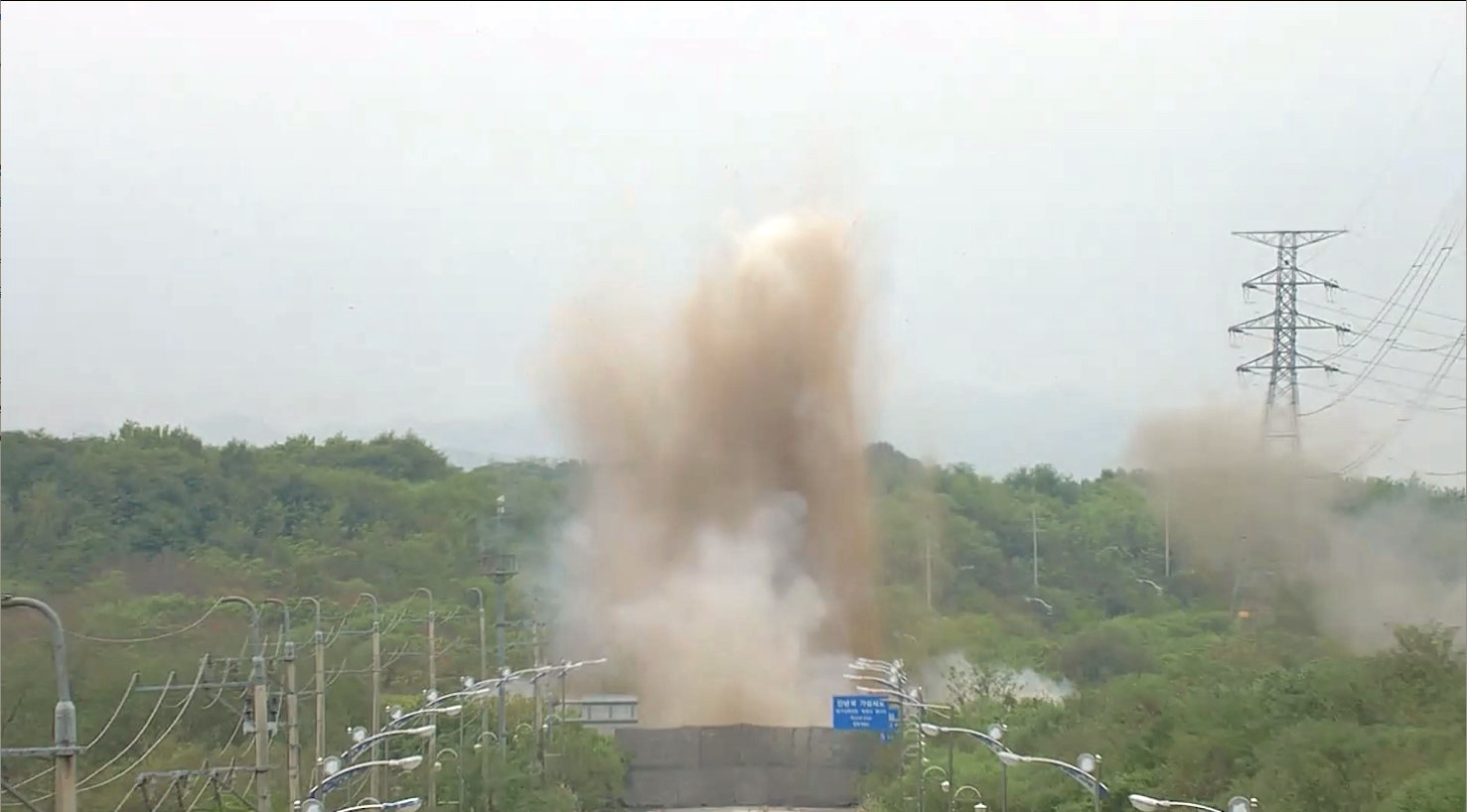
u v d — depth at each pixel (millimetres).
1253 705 46406
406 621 68125
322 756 39406
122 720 48312
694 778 59250
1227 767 42938
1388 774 38219
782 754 59375
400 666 67438
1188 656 64562
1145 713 49906
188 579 70750
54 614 17500
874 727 56469
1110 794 43094
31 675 46562
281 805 43875
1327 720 44000
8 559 66438
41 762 44062
